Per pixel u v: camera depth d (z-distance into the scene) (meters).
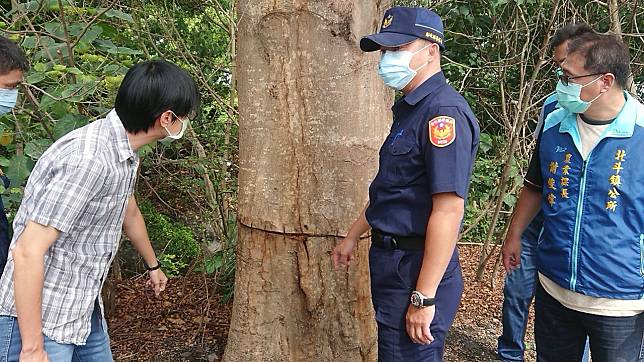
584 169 1.99
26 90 2.61
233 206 3.91
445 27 5.43
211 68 4.25
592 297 2.02
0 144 2.75
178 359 3.23
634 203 1.92
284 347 2.65
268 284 2.60
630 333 2.02
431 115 1.86
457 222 1.83
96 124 1.85
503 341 3.24
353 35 2.37
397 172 1.94
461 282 2.10
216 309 3.74
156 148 3.71
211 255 3.72
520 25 4.98
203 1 4.31
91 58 2.78
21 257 1.67
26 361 1.74
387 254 2.00
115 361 3.20
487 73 5.41
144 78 1.76
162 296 3.94
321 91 2.40
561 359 2.28
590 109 1.97
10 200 2.65
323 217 2.49
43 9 2.93
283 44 2.39
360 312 2.58
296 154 2.46
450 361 3.29
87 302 1.92
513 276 3.08
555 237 2.09
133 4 3.72
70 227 1.72
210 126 3.93
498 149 5.23
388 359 2.07
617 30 3.94
